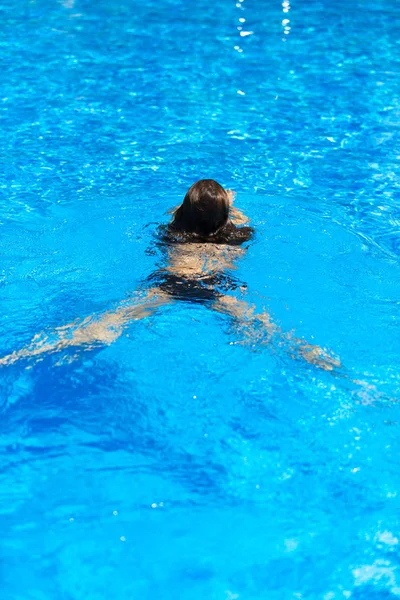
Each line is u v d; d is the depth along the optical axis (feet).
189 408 14.07
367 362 14.75
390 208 19.27
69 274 16.46
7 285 16.20
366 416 13.97
